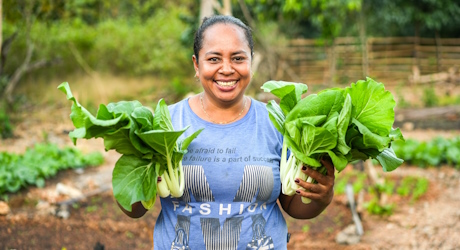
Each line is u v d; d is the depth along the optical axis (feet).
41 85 52.90
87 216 19.99
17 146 32.73
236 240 7.39
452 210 20.92
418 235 18.51
